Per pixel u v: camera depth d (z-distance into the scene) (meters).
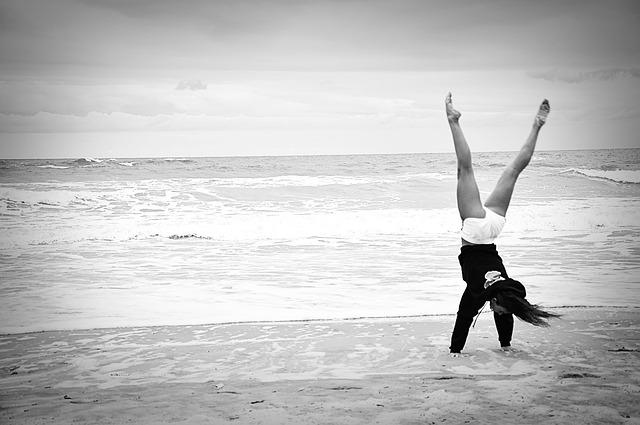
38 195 20.25
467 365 4.38
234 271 9.98
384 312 6.95
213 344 5.37
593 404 3.35
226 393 3.77
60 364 4.76
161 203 19.45
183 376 4.30
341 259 11.05
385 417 3.19
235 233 14.47
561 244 12.37
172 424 3.16
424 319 6.39
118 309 7.30
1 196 20.03
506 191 4.69
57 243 13.34
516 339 5.23
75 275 9.73
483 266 4.54
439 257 11.15
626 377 3.95
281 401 3.54
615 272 9.29
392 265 10.34
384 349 5.00
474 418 3.14
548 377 3.97
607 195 21.11
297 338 5.53
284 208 18.59
